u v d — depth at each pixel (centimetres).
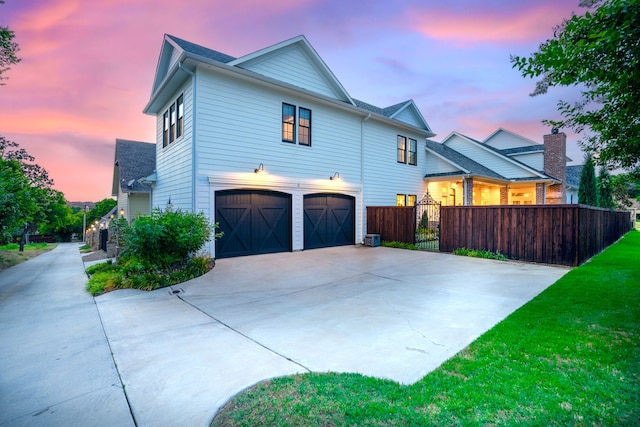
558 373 276
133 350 363
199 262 800
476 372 284
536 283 651
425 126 1741
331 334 401
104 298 605
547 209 877
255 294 613
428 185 1769
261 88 1050
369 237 1310
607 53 246
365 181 1416
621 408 225
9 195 847
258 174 1040
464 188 1600
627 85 259
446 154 1827
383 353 340
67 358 345
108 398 264
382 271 809
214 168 944
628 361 294
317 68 1232
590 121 327
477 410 227
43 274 960
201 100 918
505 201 2002
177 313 506
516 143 2339
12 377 304
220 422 225
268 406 239
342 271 812
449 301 538
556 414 219
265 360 330
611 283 595
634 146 309
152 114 1346
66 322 470
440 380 272
